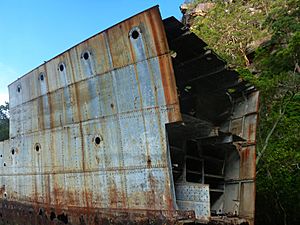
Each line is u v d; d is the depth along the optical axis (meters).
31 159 10.86
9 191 12.03
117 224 7.67
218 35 44.59
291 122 15.73
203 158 10.23
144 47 7.49
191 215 6.61
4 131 28.08
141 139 7.46
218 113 11.20
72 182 9.02
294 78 19.27
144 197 7.25
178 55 8.70
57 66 9.72
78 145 8.91
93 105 8.58
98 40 8.45
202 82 10.34
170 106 7.00
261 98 16.42
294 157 14.01
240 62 35.12
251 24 46.41
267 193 14.74
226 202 10.40
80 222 8.59
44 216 9.95
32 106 10.89
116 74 8.05
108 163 8.08
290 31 32.12
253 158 9.98
